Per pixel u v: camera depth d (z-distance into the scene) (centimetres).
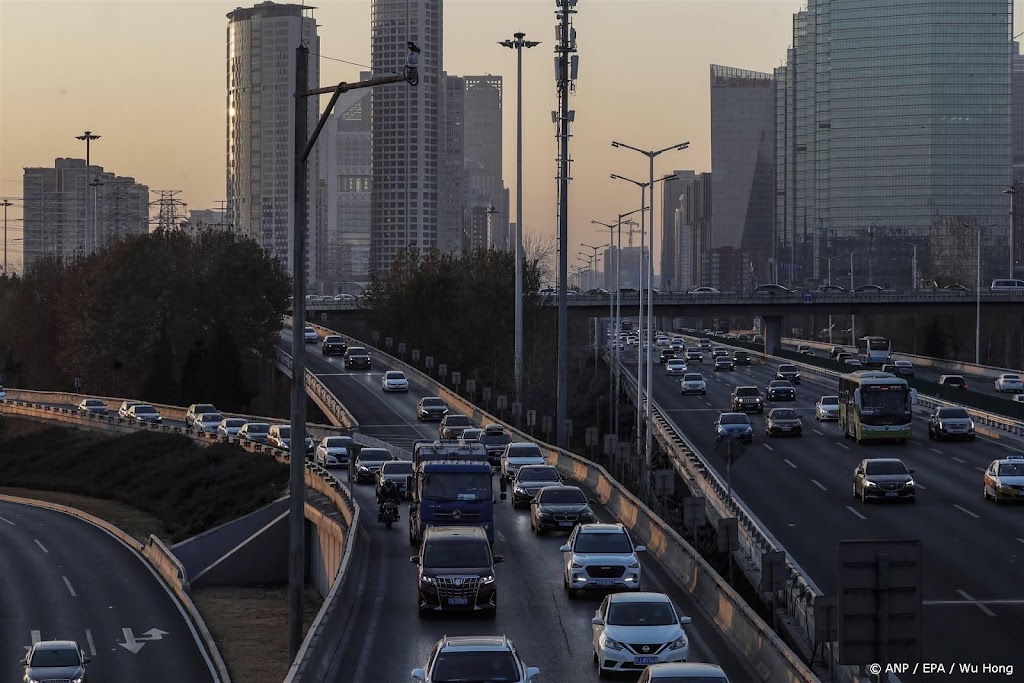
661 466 10288
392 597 4759
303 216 3944
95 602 7506
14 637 6550
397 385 15350
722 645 3812
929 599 4638
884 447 10100
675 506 8544
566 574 4775
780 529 6319
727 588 4122
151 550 9150
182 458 13025
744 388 13338
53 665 4994
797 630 4381
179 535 10100
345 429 11412
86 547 9738
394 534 6412
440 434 11100
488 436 9612
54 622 6938
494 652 2969
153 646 6319
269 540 8306
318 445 11212
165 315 17988
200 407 14438
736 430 10450
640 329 10806
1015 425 10494
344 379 16825
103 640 6469
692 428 11738
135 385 18612
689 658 3638
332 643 3841
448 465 5631
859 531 6225
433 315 18912
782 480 8200
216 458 12350
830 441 10569
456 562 4375
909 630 2497
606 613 3600
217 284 18738
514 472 8169
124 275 18388
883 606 2495
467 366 17450
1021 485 6988
